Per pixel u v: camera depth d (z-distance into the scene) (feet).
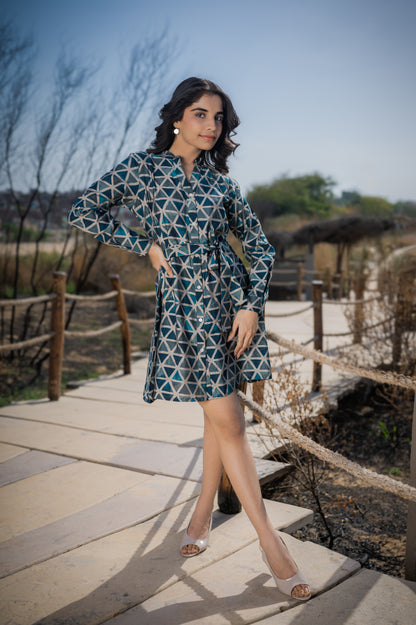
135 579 6.33
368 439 14.70
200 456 10.57
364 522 9.82
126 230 5.97
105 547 7.09
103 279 36.73
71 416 13.71
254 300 6.08
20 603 5.85
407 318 19.12
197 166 6.20
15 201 23.27
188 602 5.93
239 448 6.15
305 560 6.86
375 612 5.84
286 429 7.27
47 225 24.41
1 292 31.12
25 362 22.13
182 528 7.62
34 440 11.72
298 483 11.15
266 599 5.99
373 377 7.41
